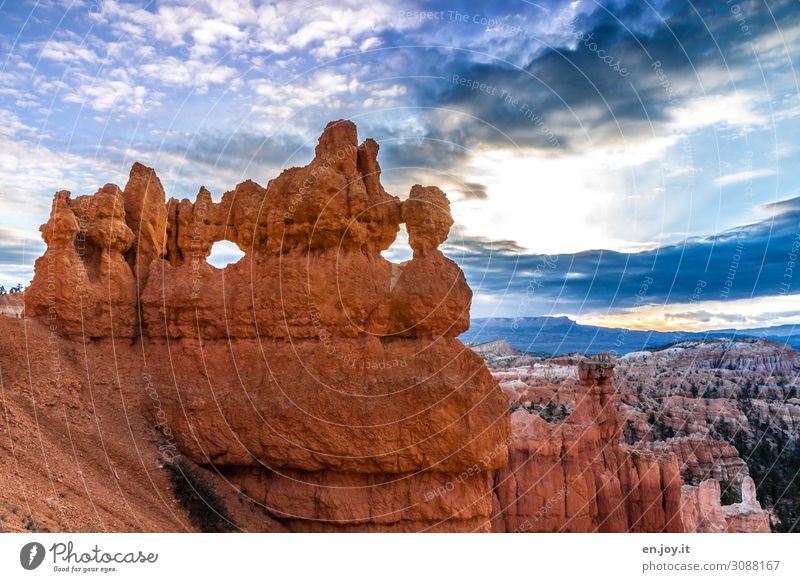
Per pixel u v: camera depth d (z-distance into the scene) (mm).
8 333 22281
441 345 24109
